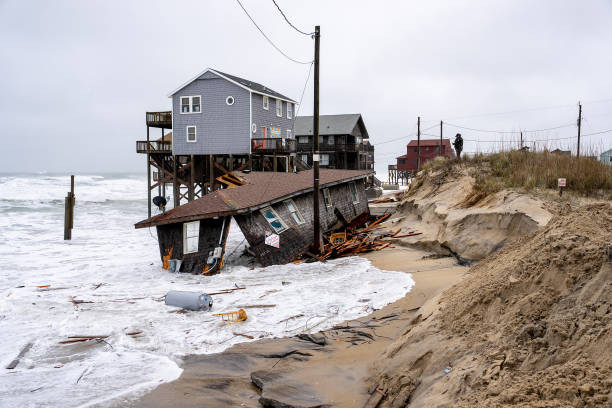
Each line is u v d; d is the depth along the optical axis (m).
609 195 13.76
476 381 4.46
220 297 11.62
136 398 6.31
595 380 3.64
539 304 5.07
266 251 15.62
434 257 14.94
